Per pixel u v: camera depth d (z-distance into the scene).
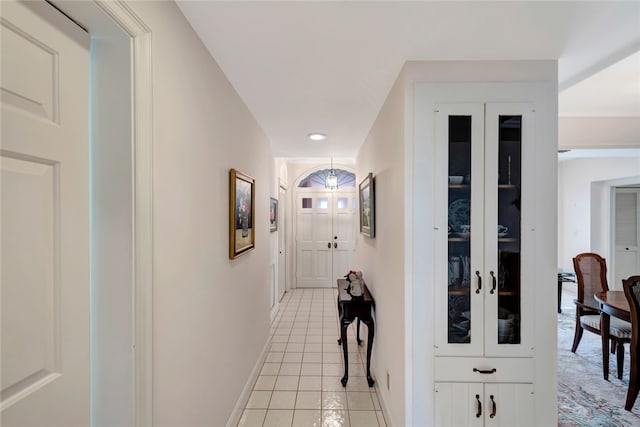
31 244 0.72
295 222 5.98
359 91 2.01
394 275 1.86
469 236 1.64
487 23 1.29
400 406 1.73
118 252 0.89
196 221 1.36
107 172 0.89
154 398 1.00
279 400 2.31
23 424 0.70
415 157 1.63
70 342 0.82
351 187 5.97
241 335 2.14
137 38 0.91
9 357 0.67
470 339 1.62
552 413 1.61
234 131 1.97
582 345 3.33
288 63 1.64
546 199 1.63
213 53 1.53
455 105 1.62
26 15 0.69
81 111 0.85
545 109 1.62
